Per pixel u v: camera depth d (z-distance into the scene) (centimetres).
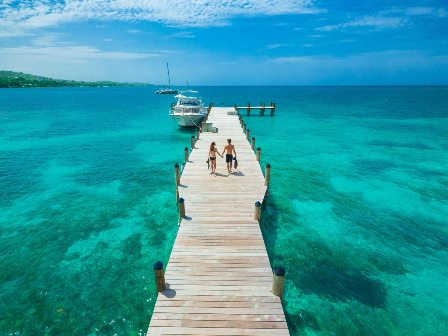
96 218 1446
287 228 1362
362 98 10862
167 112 5856
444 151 2734
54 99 10025
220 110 4234
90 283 1002
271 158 2453
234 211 1179
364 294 964
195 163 1753
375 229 1362
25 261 1111
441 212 1527
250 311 704
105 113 5688
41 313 875
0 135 3422
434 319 871
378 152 2683
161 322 672
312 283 1012
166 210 1536
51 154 2592
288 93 16200
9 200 1634
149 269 1080
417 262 1133
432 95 13288
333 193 1756
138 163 2330
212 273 830
